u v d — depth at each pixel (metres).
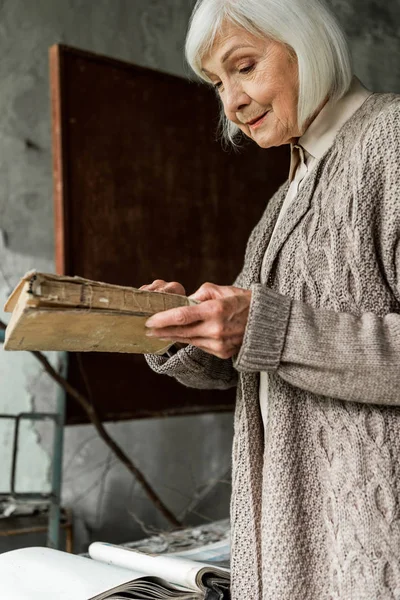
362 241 1.01
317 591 1.00
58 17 3.62
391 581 0.93
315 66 1.05
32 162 3.51
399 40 5.09
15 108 3.48
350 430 0.99
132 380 2.97
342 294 1.03
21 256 3.44
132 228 2.99
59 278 0.87
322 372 0.93
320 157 1.12
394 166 0.99
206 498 3.79
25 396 3.34
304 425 1.04
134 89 3.05
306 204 1.08
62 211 2.78
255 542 1.06
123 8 3.83
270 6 1.04
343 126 1.09
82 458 3.46
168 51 3.96
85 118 2.88
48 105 3.58
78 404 2.85
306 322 0.95
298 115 1.10
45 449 3.38
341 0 4.79
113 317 0.91
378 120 1.03
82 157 2.86
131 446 3.61
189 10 4.07
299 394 1.04
